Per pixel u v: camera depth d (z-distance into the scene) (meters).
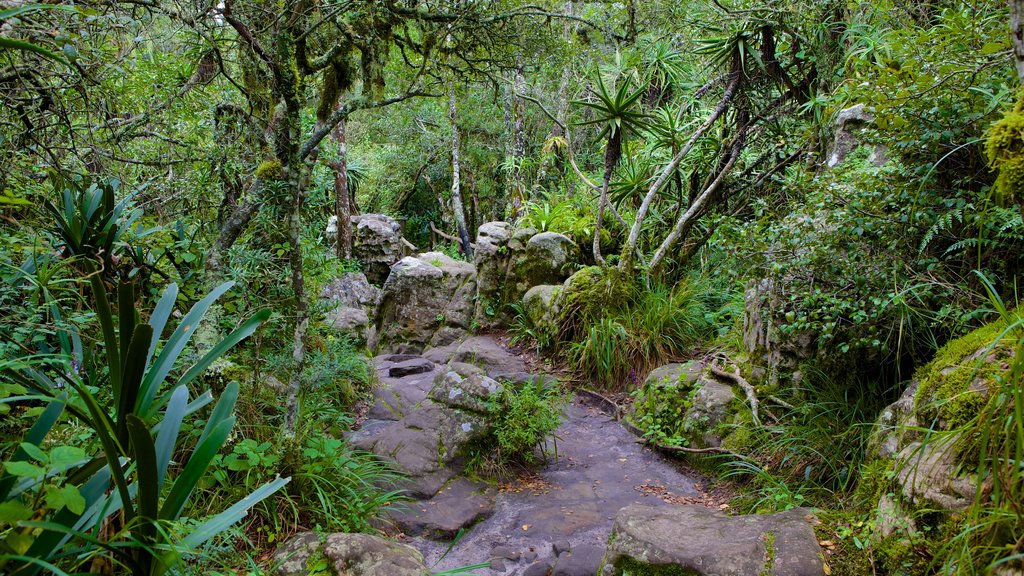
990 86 2.52
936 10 3.91
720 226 3.89
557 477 3.85
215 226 3.82
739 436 3.68
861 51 4.40
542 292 6.49
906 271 2.78
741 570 2.11
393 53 4.36
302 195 3.67
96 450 2.10
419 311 7.75
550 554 2.88
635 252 6.09
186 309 3.21
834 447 3.05
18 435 2.09
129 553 1.55
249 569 2.39
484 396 4.01
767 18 5.16
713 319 5.71
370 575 2.26
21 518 1.26
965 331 2.54
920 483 1.98
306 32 2.97
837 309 2.88
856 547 2.11
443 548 2.97
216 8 3.09
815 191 3.19
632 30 7.45
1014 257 2.56
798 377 3.59
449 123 14.01
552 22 4.22
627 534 2.44
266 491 1.74
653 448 4.24
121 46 3.13
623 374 5.37
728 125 6.09
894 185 2.86
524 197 10.05
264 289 3.83
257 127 3.74
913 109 2.66
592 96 8.94
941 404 2.02
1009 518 1.53
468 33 3.78
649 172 6.89
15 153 2.71
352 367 4.61
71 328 2.22
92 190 2.61
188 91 3.71
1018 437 1.40
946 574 1.63
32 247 2.39
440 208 17.17
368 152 16.50
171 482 2.48
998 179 1.60
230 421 1.65
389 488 3.40
